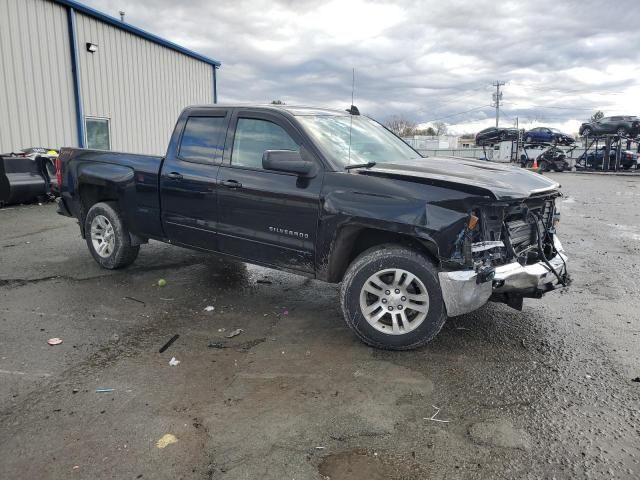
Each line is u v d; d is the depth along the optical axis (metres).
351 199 3.97
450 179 3.76
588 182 23.66
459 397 3.30
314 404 3.21
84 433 2.88
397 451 2.74
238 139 4.82
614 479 2.53
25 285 5.62
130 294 5.37
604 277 6.21
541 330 4.45
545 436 2.88
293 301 5.24
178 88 19.81
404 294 3.90
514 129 37.66
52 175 11.94
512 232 4.02
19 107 12.98
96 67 15.45
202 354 3.94
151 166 5.46
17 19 12.80
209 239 5.04
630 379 3.55
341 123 4.97
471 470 2.60
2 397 3.26
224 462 2.64
